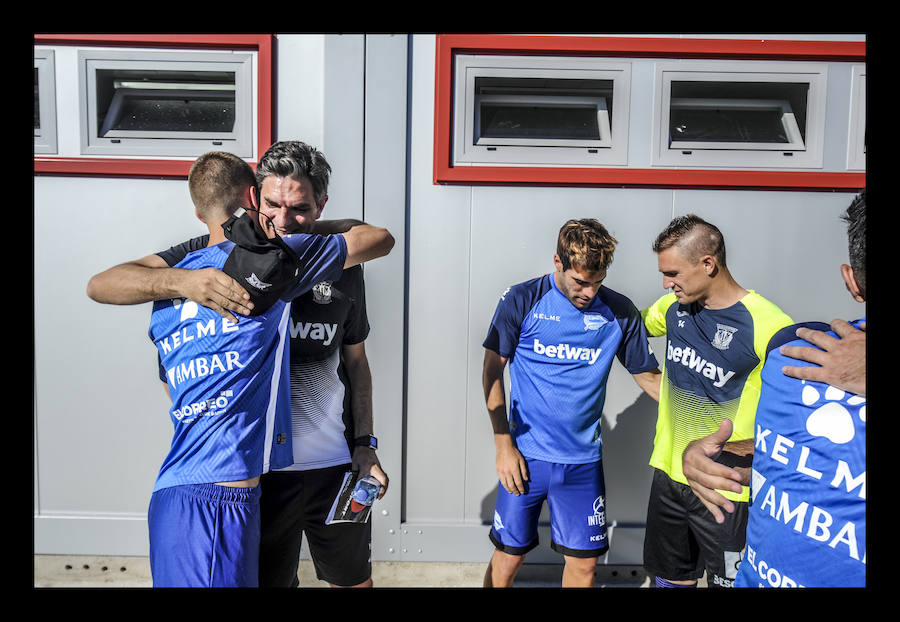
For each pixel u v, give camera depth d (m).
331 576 1.95
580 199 2.46
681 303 2.08
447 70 2.39
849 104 2.43
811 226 2.47
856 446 1.09
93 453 2.50
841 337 1.20
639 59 2.42
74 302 2.46
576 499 2.10
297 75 2.41
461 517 2.52
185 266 1.55
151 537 1.51
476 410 2.49
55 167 2.42
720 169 2.44
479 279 2.47
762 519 1.21
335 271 1.66
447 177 2.42
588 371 2.09
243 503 1.52
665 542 2.10
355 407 1.99
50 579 2.49
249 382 1.52
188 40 2.39
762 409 1.24
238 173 1.65
